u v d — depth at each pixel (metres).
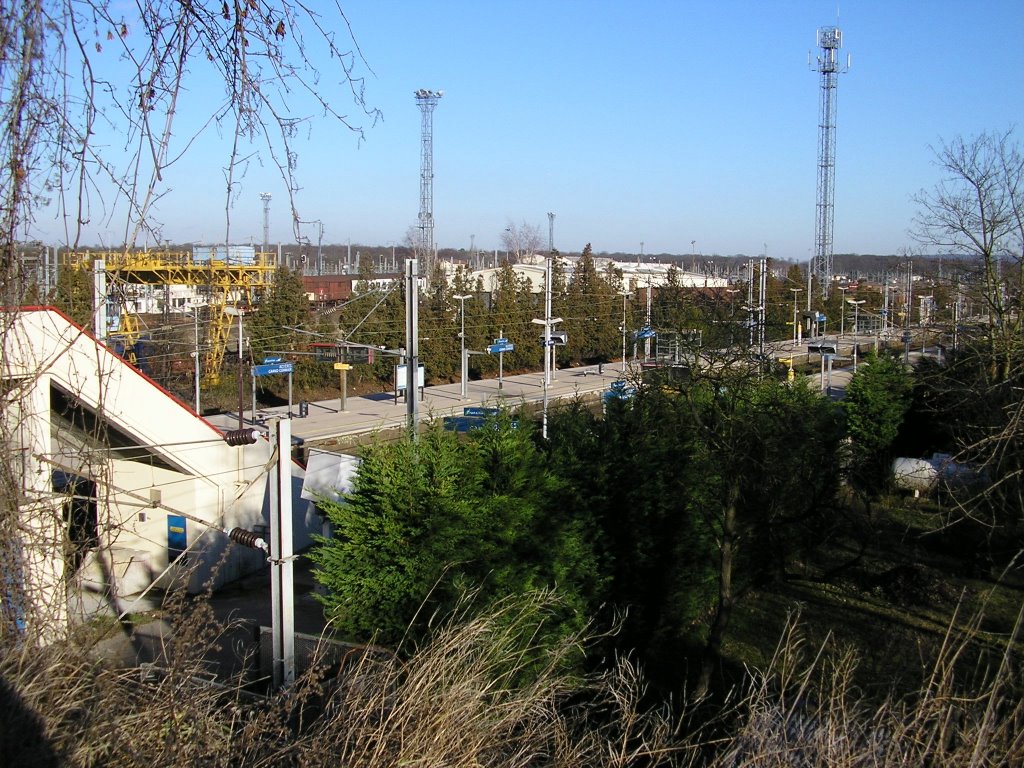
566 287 51.34
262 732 3.64
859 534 19.09
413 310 13.25
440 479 9.65
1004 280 14.99
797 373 16.98
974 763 3.46
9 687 3.04
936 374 13.52
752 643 13.29
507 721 3.76
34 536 3.36
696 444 12.91
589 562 11.27
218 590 15.02
